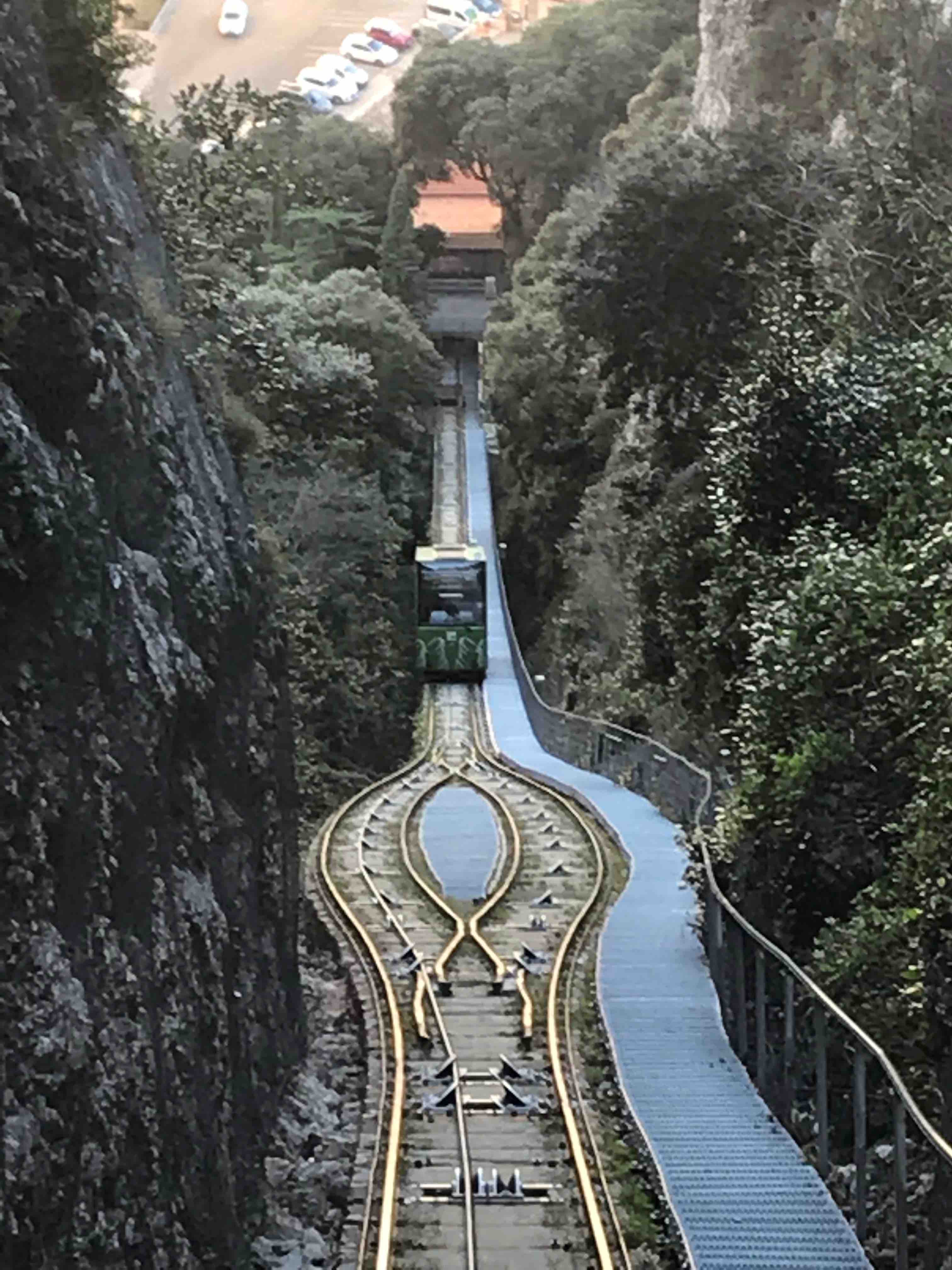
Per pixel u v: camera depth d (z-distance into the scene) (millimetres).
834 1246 12555
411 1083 17703
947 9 31250
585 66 77562
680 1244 12789
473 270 88312
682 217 30406
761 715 18594
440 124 80312
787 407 21672
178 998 11539
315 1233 13992
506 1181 14711
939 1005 13250
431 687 48438
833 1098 15875
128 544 12336
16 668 9078
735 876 19125
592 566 46406
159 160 27625
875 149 28500
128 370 12609
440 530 59375
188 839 12727
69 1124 8852
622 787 33875
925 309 23844
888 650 17109
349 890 26172
